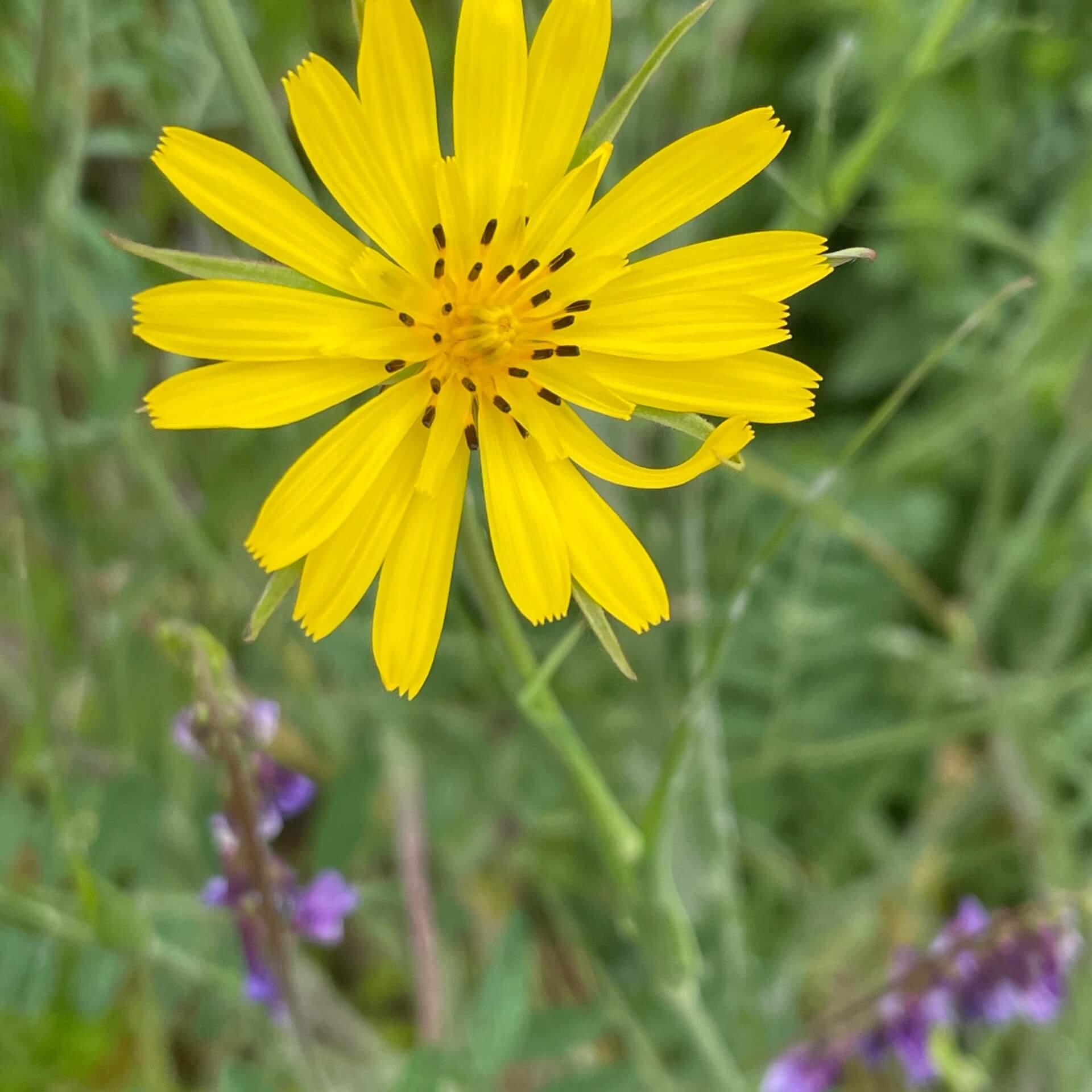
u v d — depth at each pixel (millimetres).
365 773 190
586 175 147
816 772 255
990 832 264
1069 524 254
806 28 284
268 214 142
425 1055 168
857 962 250
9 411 212
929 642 260
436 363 149
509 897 248
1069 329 217
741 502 247
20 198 177
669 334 150
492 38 145
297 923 168
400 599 147
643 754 238
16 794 180
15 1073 189
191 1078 231
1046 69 259
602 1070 188
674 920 167
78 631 229
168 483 219
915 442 248
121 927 165
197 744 152
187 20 198
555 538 150
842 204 183
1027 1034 230
